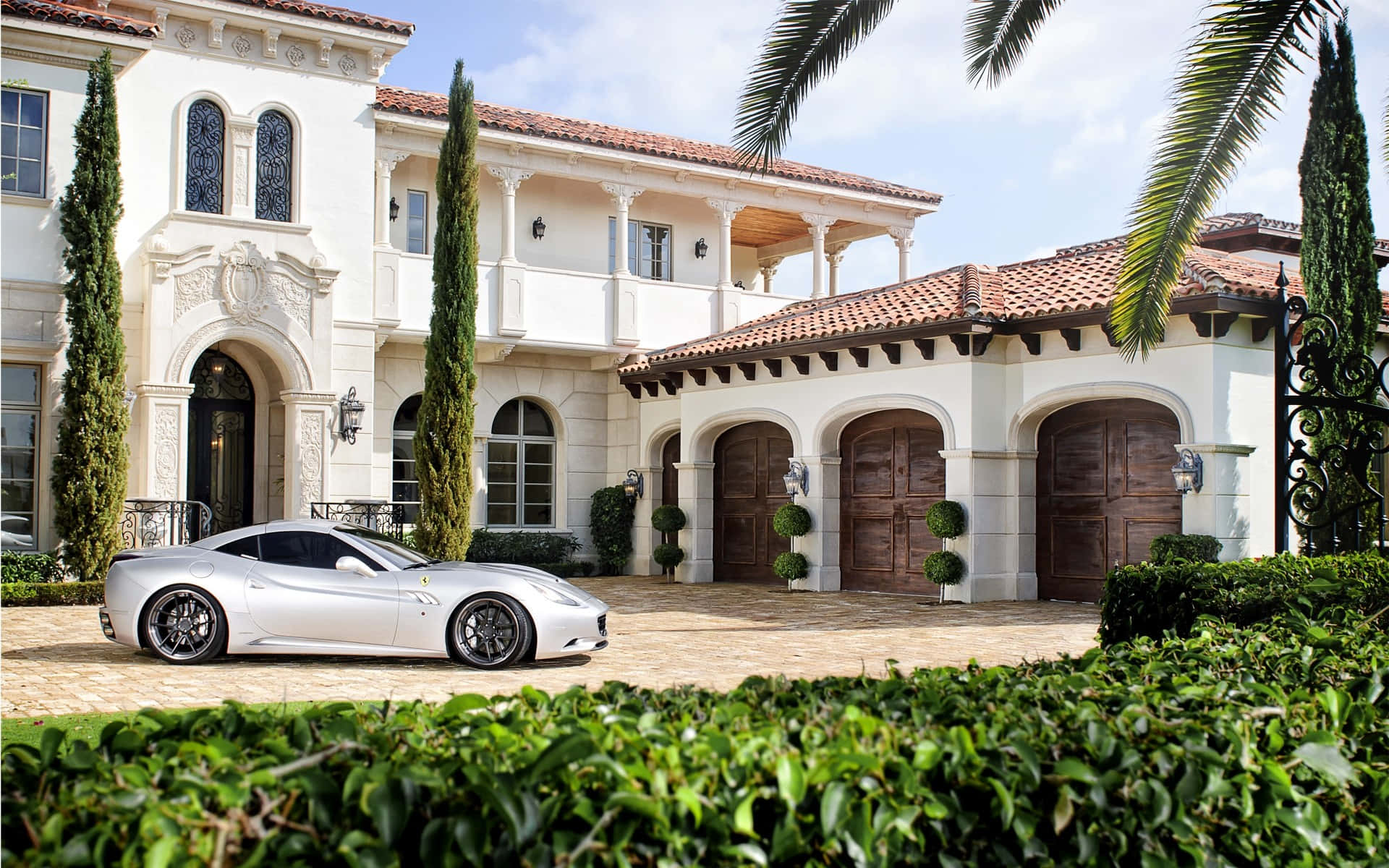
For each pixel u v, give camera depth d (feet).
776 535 66.54
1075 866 9.73
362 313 62.44
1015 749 9.75
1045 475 55.26
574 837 7.94
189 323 56.29
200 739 9.71
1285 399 31.24
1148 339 32.27
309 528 33.76
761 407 65.05
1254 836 10.78
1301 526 31.40
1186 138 29.22
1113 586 26.61
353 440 61.41
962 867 9.21
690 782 8.54
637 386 73.87
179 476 55.57
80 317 51.29
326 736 9.37
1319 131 47.06
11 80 49.96
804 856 8.87
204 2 57.26
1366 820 12.09
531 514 74.59
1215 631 18.17
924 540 58.18
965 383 54.19
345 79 62.49
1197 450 47.57
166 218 56.54
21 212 52.08
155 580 32.32
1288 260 74.79
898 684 12.03
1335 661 15.05
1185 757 10.36
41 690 27.76
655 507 74.13
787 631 43.11
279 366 59.57
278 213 60.59
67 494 50.96
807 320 63.67
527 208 74.08
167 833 7.24
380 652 32.32
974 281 56.24
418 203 71.05
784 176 75.82
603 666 33.32
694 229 81.41
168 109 57.36
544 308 69.51
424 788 8.18
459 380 58.85
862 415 61.11
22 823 7.95
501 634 32.27
